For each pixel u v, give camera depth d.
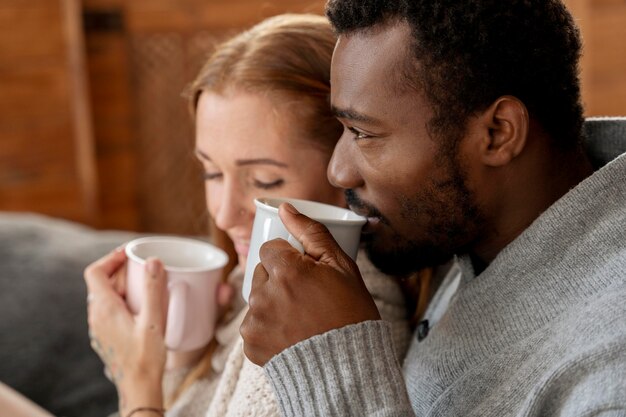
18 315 1.63
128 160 3.47
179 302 1.06
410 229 0.78
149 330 1.07
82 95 3.24
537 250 0.75
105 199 3.47
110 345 1.10
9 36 3.12
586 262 0.73
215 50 1.10
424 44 0.72
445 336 0.82
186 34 3.36
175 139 3.44
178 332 1.06
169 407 1.17
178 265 1.15
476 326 0.79
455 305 0.83
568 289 0.73
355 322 0.70
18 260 1.72
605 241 0.72
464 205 0.76
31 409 1.20
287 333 0.71
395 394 0.68
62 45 3.19
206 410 1.13
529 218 0.78
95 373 1.63
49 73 3.20
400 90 0.73
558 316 0.72
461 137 0.74
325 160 1.03
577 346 0.66
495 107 0.73
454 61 0.72
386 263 0.82
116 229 3.51
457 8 0.71
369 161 0.77
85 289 1.69
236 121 1.01
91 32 3.32
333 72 0.77
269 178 1.02
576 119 0.77
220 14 3.33
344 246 0.79
